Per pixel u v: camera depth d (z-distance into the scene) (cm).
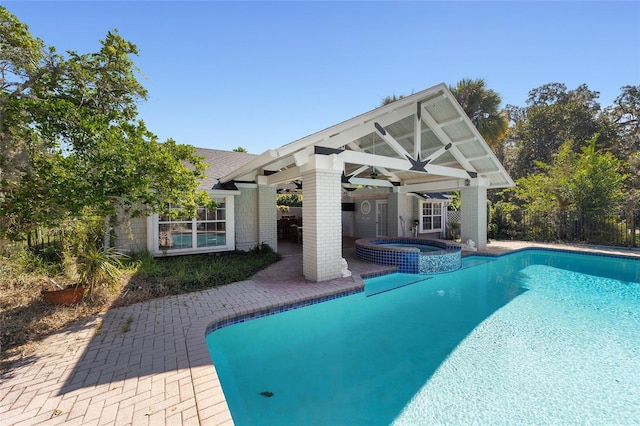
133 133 588
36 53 534
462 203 1448
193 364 395
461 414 367
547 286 942
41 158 532
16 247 740
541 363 486
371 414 369
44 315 562
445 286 938
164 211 677
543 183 1902
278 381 442
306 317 688
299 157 801
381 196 1950
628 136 3050
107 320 548
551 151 2884
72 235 717
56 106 510
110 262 704
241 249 1260
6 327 509
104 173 533
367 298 804
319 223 820
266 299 671
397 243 1435
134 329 508
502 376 448
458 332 607
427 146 1275
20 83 541
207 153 1474
